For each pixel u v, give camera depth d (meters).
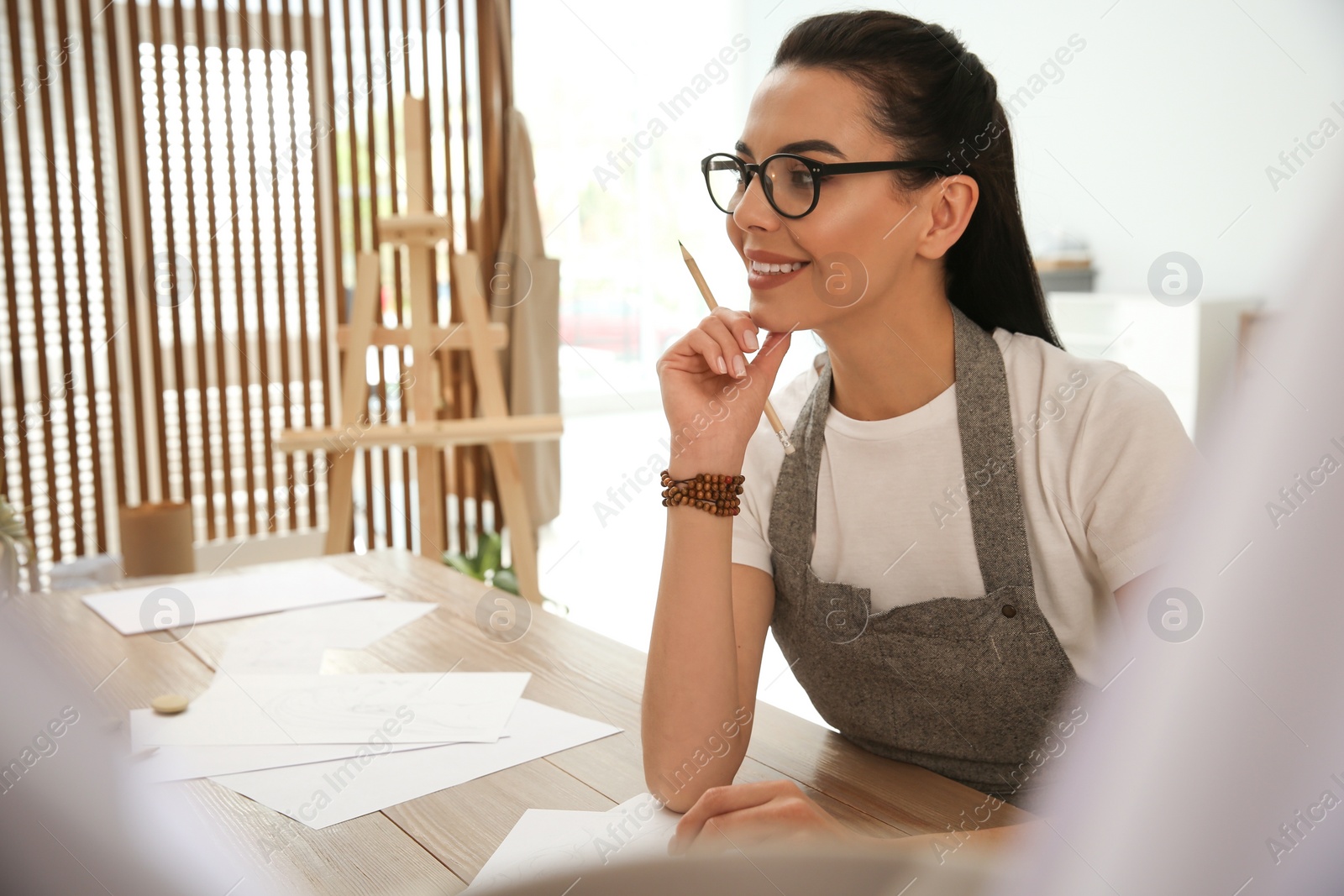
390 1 3.86
